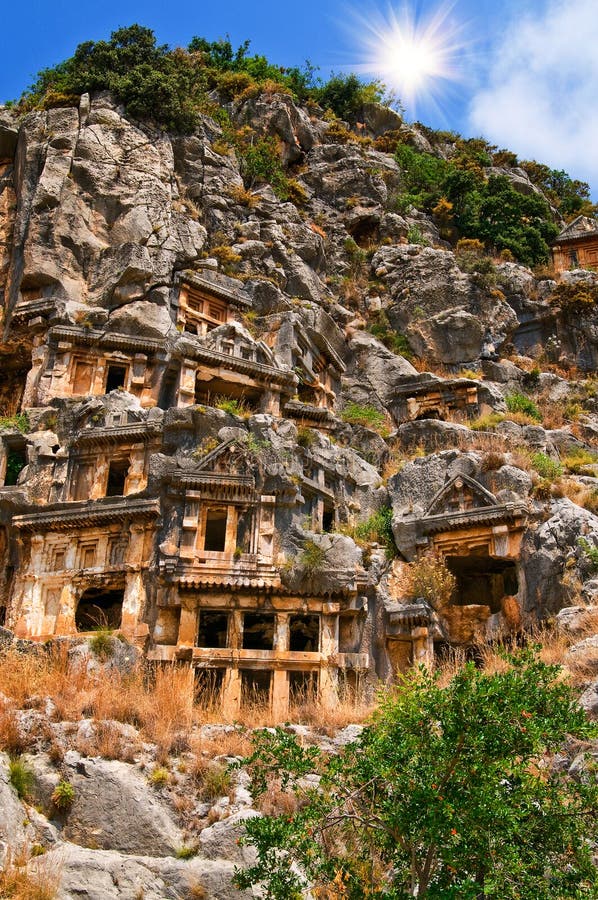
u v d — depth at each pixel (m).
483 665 29.34
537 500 32.78
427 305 52.94
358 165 60.50
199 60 64.81
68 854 16.12
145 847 16.80
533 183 76.25
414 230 59.03
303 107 67.44
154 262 43.66
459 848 12.38
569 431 45.28
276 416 38.25
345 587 30.17
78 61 53.00
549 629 29.22
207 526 33.25
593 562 29.47
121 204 45.44
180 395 37.19
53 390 38.62
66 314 40.81
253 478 31.70
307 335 45.97
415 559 33.16
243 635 31.98
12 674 21.30
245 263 49.16
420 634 30.11
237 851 16.38
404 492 35.38
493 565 33.66
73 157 46.09
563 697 13.41
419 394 47.38
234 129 59.25
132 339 39.97
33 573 32.03
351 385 48.66
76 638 25.34
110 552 31.53
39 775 17.77
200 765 18.39
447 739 12.91
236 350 40.03
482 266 54.88
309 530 32.06
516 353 53.88
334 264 55.22
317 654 29.47
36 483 34.50
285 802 17.20
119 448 34.69
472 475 34.34
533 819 12.88
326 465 34.78
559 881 12.38
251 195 53.03
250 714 23.55
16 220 46.25
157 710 20.36
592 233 60.81
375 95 73.69
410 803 12.73
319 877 14.27
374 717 14.17
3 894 14.89
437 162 67.19
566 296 54.56
